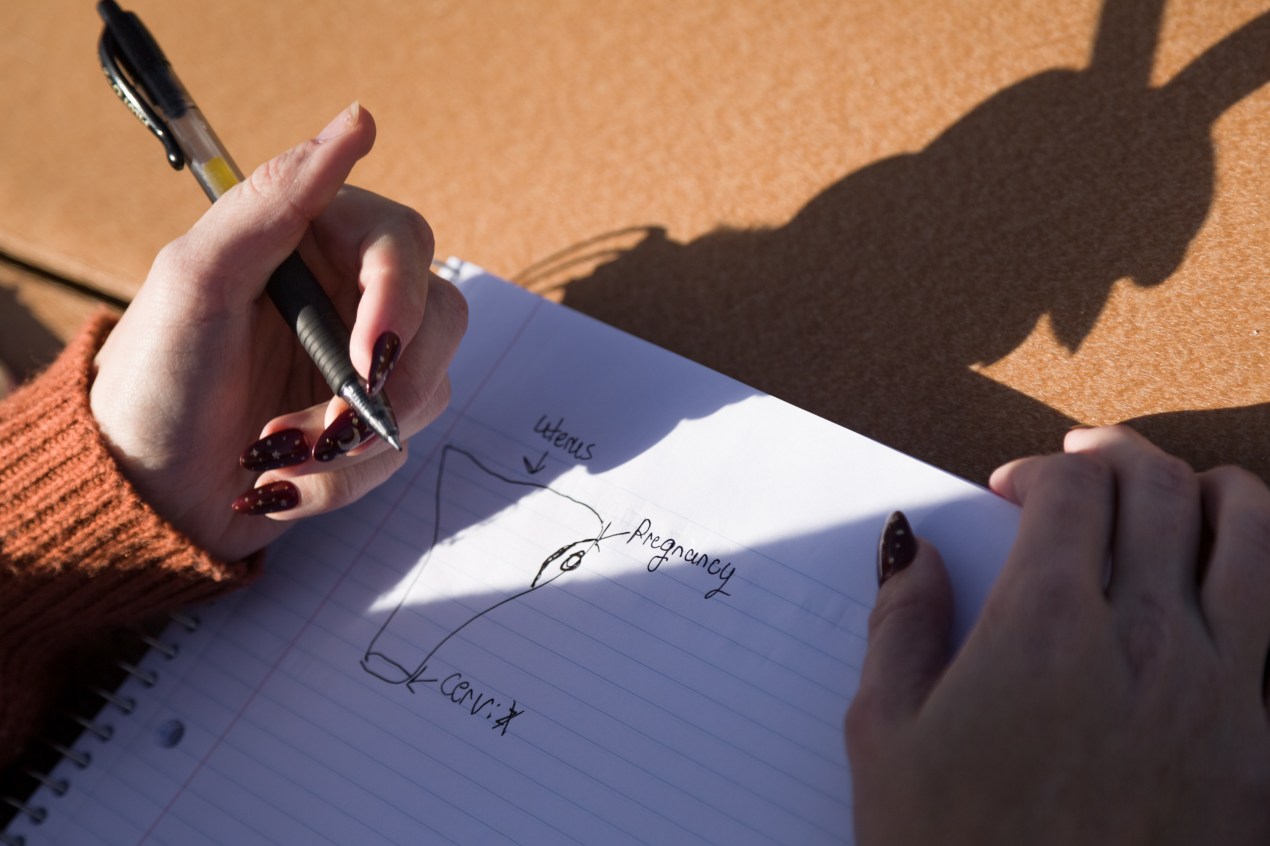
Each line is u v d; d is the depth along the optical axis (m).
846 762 0.40
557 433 0.52
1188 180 0.49
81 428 0.48
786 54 0.60
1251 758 0.33
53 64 0.74
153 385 0.46
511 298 0.56
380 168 0.65
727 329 0.54
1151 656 0.35
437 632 0.48
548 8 0.66
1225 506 0.39
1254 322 0.46
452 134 0.65
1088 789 0.33
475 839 0.43
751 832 0.40
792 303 0.53
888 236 0.53
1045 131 0.53
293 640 0.51
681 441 0.49
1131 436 0.41
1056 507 0.39
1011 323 0.49
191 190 0.66
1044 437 0.46
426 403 0.48
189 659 0.52
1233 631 0.36
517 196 0.62
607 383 0.52
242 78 0.71
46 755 0.55
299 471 0.47
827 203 0.55
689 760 0.42
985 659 0.36
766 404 0.49
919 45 0.57
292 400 0.56
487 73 0.66
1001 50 0.55
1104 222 0.50
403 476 0.53
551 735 0.44
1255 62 0.50
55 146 0.71
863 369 0.51
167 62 0.52
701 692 0.43
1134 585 0.37
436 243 0.62
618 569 0.47
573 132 0.62
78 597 0.51
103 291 0.65
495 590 0.49
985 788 0.33
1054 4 0.55
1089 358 0.47
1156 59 0.52
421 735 0.46
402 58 0.68
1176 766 0.33
